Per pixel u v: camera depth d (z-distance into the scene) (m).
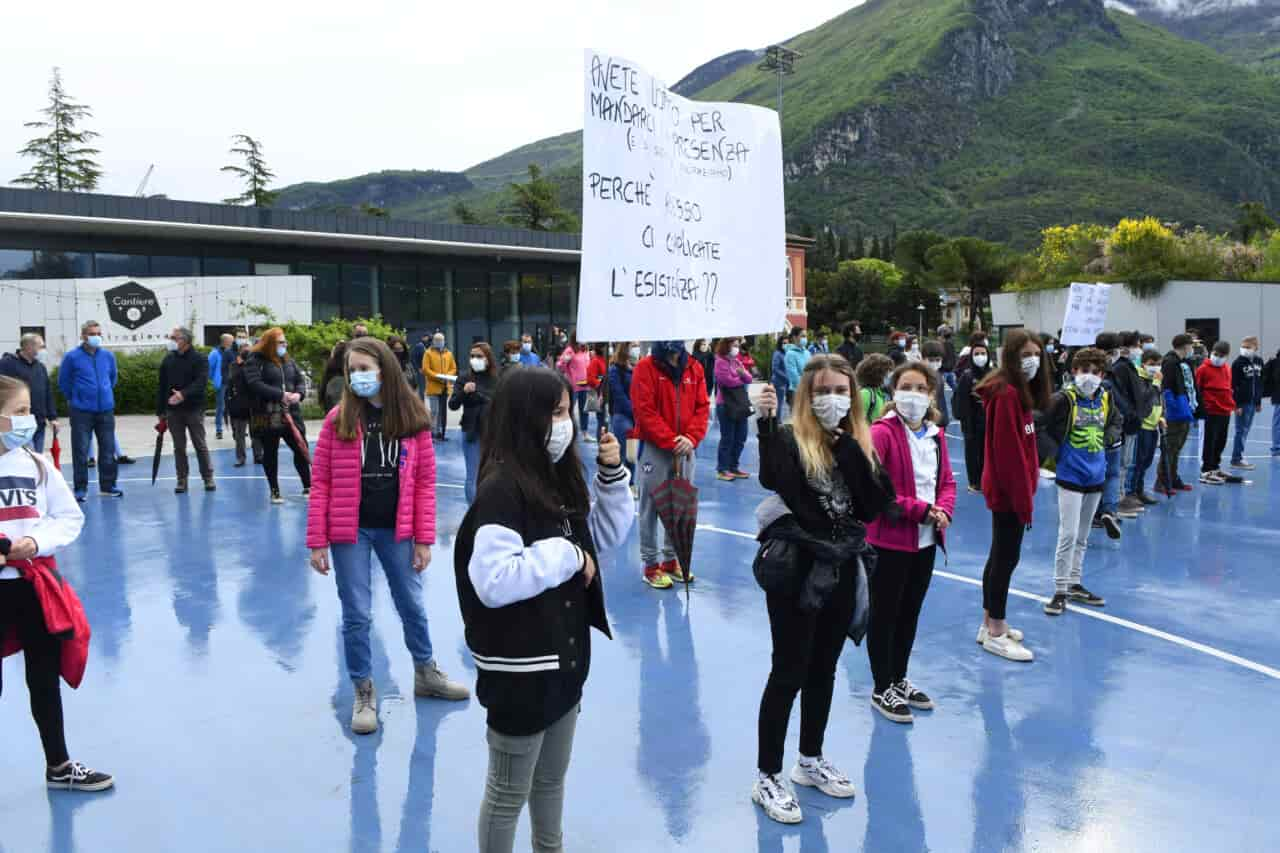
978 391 5.47
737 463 12.12
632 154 4.18
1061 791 3.89
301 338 22.11
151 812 3.69
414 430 4.58
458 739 4.37
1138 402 9.69
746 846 3.45
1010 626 6.11
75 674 3.86
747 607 6.46
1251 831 3.56
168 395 10.95
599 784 3.93
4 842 3.46
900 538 4.47
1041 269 43.25
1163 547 8.40
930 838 3.51
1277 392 14.73
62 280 22.64
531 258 35.44
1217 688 5.04
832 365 3.62
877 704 4.73
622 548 8.23
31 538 3.67
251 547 8.24
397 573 4.66
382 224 30.16
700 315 4.57
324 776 4.00
